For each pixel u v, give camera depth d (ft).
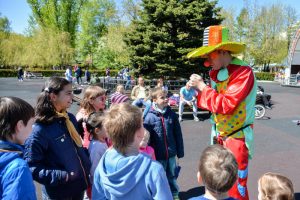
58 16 160.45
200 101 11.03
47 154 8.41
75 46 160.97
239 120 10.92
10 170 5.75
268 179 7.50
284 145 25.91
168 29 45.39
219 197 6.35
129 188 6.20
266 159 21.98
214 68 11.20
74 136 8.87
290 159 21.97
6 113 6.17
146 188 6.22
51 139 8.30
